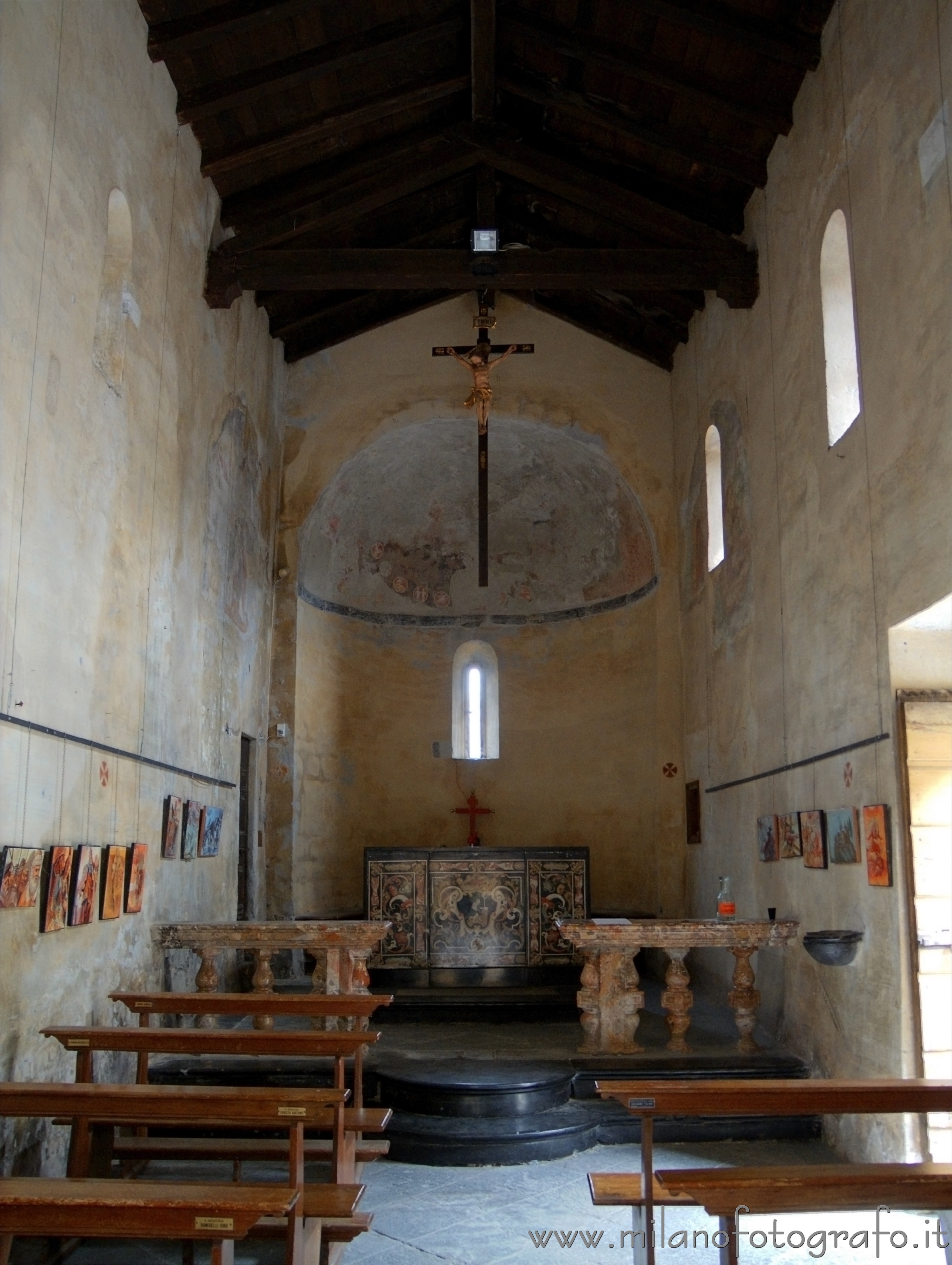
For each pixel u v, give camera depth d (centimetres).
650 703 1551
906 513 746
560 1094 906
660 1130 880
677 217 1185
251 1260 615
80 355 776
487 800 1673
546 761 1667
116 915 844
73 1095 519
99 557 819
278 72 1025
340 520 1623
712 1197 452
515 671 1708
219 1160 692
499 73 1145
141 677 921
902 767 764
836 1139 854
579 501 1666
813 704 952
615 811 1599
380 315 1562
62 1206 405
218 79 1019
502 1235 691
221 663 1222
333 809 1588
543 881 1327
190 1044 629
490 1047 1038
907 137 744
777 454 1069
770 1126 884
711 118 1093
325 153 1187
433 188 1317
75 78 768
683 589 1498
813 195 962
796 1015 977
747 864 1169
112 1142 666
